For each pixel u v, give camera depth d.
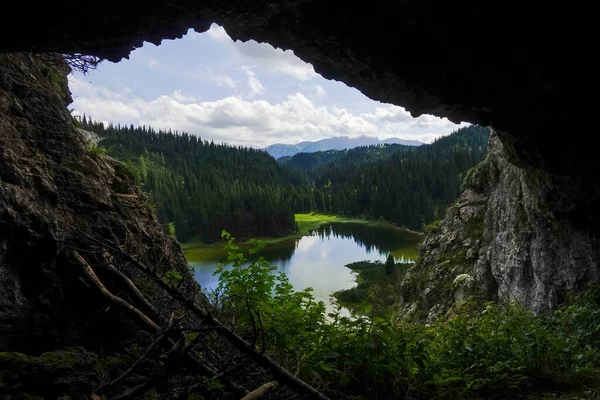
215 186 98.44
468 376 4.16
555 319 7.12
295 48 5.90
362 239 67.75
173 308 3.74
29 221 3.51
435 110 7.07
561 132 6.30
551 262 9.69
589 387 4.21
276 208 77.25
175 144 161.88
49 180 4.00
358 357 3.93
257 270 4.34
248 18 4.87
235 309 4.16
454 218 19.33
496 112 6.36
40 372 2.94
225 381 3.14
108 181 5.21
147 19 4.14
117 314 3.95
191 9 4.23
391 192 90.06
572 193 7.56
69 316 3.64
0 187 3.37
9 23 3.68
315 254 53.97
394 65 5.58
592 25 4.52
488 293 14.12
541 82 5.41
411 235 70.00
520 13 4.64
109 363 3.39
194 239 64.25
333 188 141.25
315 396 3.10
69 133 4.79
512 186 12.89
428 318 16.03
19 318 3.26
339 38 5.27
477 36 4.97
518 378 4.20
